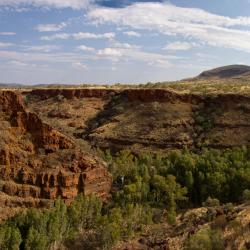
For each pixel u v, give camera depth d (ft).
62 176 260.42
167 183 304.91
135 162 359.25
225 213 262.47
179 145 443.32
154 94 528.63
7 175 255.91
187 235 239.09
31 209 230.27
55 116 554.87
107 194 290.15
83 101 586.04
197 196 314.96
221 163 331.77
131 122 496.64
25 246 208.44
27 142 272.92
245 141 422.82
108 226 236.02
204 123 468.34
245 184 305.94
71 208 243.81
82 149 298.15
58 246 224.74
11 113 280.31
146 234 253.24
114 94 584.40
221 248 216.33
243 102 476.54
